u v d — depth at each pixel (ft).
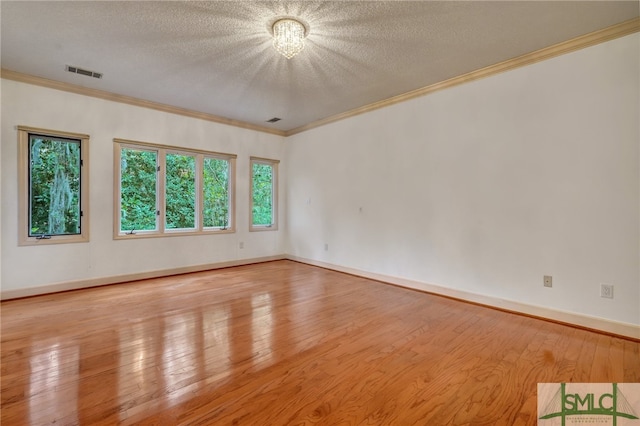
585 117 8.68
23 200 11.31
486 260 10.69
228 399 5.51
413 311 10.16
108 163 13.16
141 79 11.62
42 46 9.25
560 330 8.63
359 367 6.63
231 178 17.22
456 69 10.71
